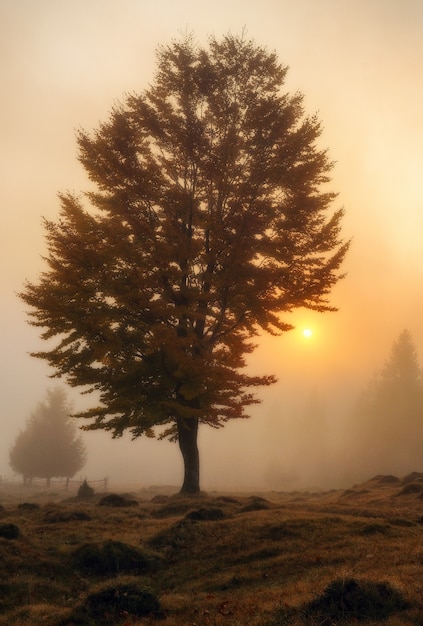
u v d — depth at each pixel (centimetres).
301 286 1950
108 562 1145
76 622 829
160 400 1917
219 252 2053
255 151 2105
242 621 764
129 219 1998
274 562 1088
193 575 1094
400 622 668
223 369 1848
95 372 1927
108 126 2067
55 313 1822
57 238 1873
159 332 1828
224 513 1577
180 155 2147
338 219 2020
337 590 759
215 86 2147
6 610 922
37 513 1677
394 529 1248
